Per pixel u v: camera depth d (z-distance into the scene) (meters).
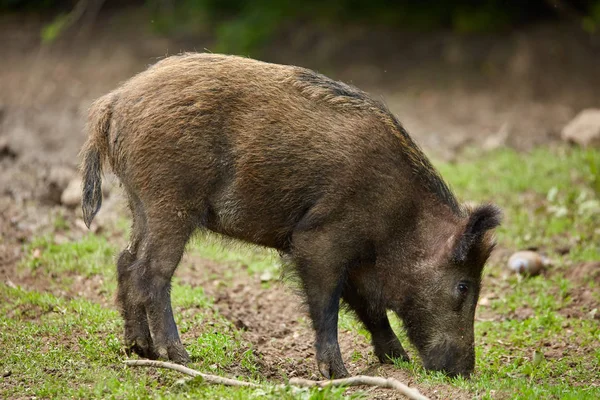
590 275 14.77
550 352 12.23
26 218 16.12
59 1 35.56
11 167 19.14
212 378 9.75
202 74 10.59
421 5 33.12
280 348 12.30
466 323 10.83
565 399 9.66
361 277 11.12
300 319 13.48
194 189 10.44
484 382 10.30
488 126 24.45
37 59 30.05
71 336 11.52
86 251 14.79
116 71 28.75
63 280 13.77
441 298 10.79
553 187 18.11
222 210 10.63
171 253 10.46
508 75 28.86
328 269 10.58
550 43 30.11
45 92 26.77
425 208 10.92
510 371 11.30
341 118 10.64
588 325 13.01
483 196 18.52
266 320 13.42
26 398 9.55
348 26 32.25
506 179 19.30
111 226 16.19
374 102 10.98
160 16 33.34
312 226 10.52
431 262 10.80
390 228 10.77
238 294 14.28
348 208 10.53
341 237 10.56
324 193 10.47
